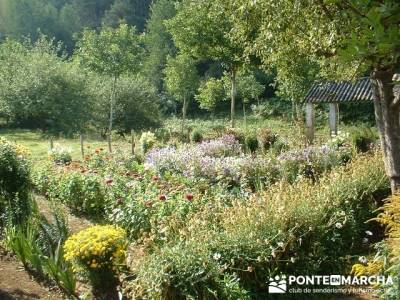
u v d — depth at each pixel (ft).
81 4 240.12
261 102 132.05
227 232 17.52
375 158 28.19
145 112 107.24
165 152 39.63
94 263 16.80
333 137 51.06
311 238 19.27
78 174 31.65
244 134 59.93
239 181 31.96
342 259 20.18
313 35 19.60
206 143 49.06
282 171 33.04
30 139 92.53
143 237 19.52
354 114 98.32
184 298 15.19
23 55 113.80
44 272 19.60
